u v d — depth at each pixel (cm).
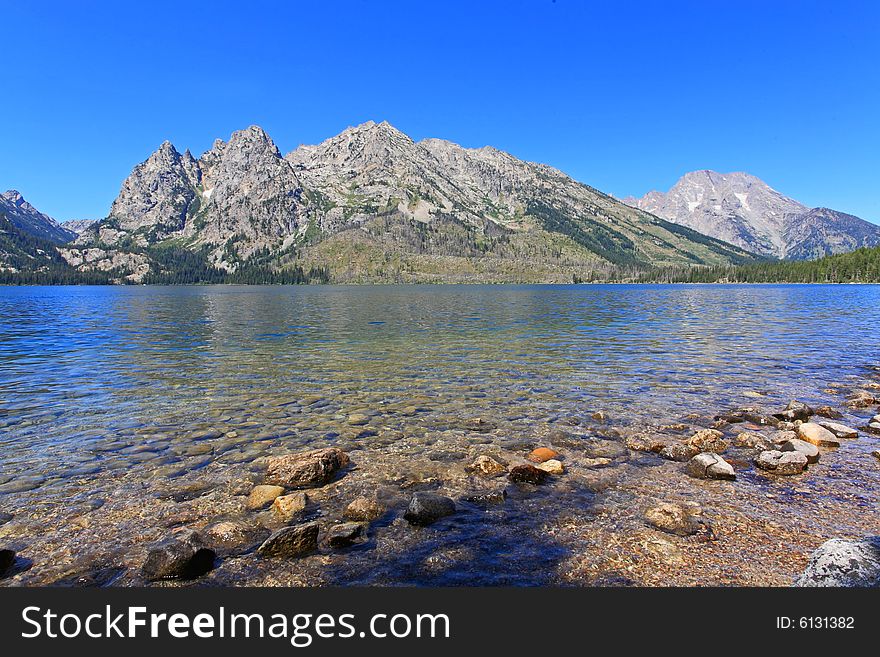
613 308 7156
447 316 5828
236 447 1258
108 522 859
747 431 1373
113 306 8444
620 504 923
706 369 2295
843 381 2020
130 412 1588
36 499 950
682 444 1194
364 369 2344
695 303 8319
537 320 5131
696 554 752
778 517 866
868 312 5809
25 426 1429
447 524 850
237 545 784
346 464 1138
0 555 719
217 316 6019
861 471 1073
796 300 8812
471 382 2042
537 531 825
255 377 2159
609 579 696
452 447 1257
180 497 962
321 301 10469
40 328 4444
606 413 1562
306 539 769
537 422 1471
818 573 675
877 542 746
